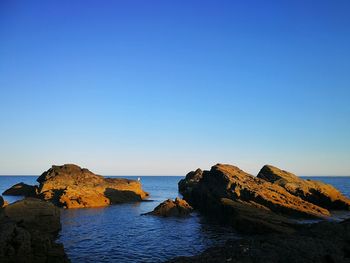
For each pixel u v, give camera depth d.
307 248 29.27
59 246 31.84
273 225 47.16
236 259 28.02
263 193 64.56
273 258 27.62
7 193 111.00
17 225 32.47
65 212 71.44
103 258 37.06
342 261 26.39
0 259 27.92
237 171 80.88
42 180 93.06
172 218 64.31
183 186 122.81
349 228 35.50
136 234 49.59
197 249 41.09
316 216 58.38
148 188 179.62
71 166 97.12
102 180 98.88
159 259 36.78
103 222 59.41
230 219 56.66
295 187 75.69
